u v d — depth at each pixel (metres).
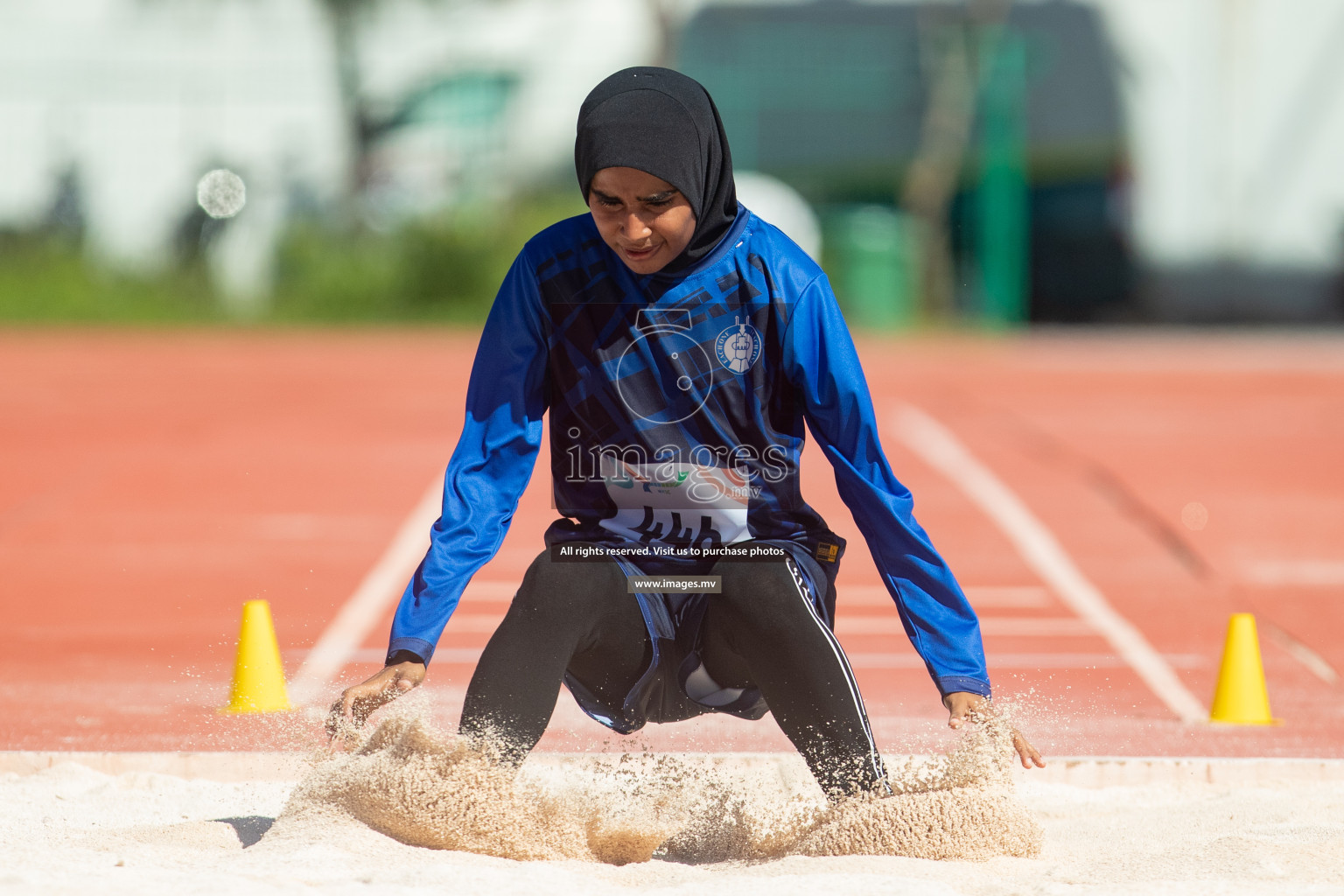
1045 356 88.56
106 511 39.44
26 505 40.09
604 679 13.66
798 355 13.23
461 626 27.25
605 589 13.26
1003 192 105.44
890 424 56.28
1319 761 18.23
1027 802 16.92
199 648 25.78
